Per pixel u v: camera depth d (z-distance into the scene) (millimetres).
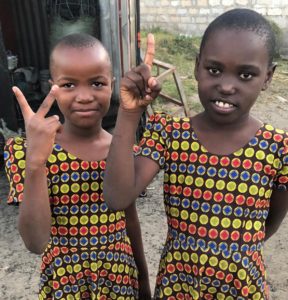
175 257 1479
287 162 1379
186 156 1396
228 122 1283
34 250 1350
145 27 10875
